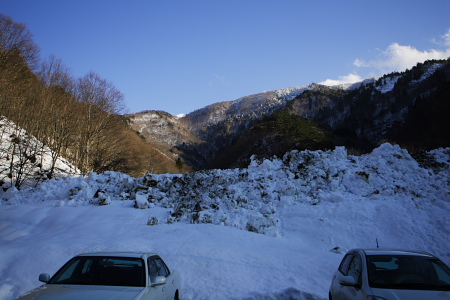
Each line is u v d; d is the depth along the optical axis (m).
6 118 40.78
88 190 18.98
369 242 13.48
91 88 48.91
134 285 5.54
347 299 5.71
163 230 13.44
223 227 13.78
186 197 17.61
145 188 19.14
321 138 65.81
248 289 8.70
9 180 31.78
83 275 5.80
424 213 14.77
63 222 15.17
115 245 11.15
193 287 8.81
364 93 167.50
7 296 8.36
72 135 44.97
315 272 10.15
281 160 20.70
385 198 16.25
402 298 4.83
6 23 51.09
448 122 58.78
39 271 9.36
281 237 13.88
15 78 48.66
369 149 76.81
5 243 12.76
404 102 127.44
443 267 5.75
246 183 17.86
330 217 14.92
